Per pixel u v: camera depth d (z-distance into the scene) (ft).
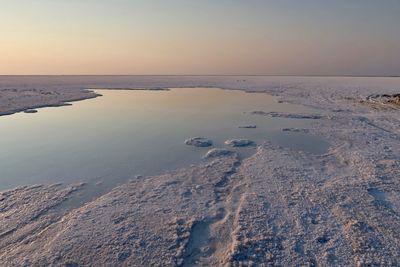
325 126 36.86
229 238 12.15
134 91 105.91
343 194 15.96
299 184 17.49
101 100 70.59
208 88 124.57
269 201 15.26
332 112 49.49
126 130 34.22
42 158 23.22
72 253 10.98
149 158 23.21
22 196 16.10
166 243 11.68
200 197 15.97
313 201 15.20
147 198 15.79
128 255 10.93
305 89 108.17
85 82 176.55
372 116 44.32
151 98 76.95
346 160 22.26
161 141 28.76
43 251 11.09
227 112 50.01
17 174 19.65
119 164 21.70
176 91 106.52
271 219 13.44
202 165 21.42
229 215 13.94
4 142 28.37
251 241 11.72
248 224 13.02
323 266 10.30
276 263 10.49
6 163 21.98
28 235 12.22
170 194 16.33
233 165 21.30
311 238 11.94
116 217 13.65
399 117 42.93
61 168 20.81
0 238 12.01
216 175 19.27
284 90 105.19
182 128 35.63
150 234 12.28
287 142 28.63
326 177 18.69
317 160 22.58
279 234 12.25
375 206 14.55
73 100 68.33
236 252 11.06
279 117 44.55
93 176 19.24
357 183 17.48
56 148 26.14
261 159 22.75
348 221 13.17
